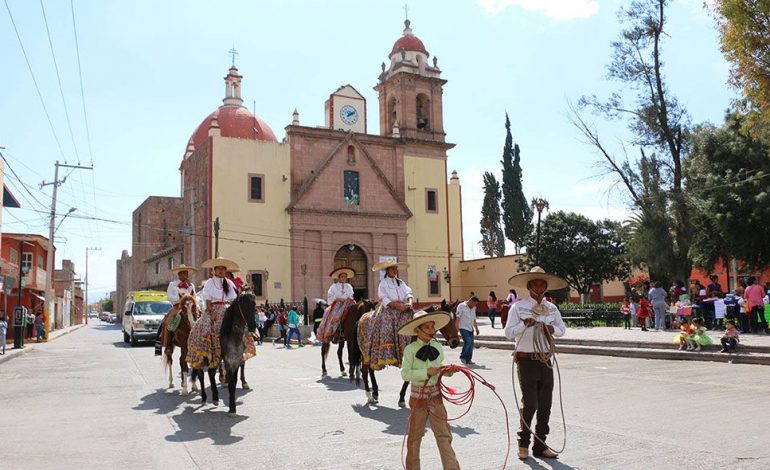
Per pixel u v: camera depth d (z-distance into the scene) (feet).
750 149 97.91
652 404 32.83
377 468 21.86
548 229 162.91
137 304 98.78
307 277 148.56
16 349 87.51
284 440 26.53
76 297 321.11
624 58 106.32
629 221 113.80
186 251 162.91
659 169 105.29
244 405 35.83
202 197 148.46
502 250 211.61
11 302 122.52
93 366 61.82
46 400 38.91
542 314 23.75
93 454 24.53
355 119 163.53
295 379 48.11
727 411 30.40
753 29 63.41
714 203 100.17
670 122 104.32
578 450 23.58
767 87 64.08
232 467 22.40
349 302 49.39
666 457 22.24
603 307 106.11
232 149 145.59
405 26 178.70
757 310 67.00
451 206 182.91
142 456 24.20
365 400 37.19
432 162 171.01
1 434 28.48
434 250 167.73
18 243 133.80
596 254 160.25
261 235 145.89
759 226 97.55
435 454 23.81
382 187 161.27
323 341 49.42
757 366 47.47
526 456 22.74
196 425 30.19
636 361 54.60
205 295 37.19
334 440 26.35
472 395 20.16
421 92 172.76
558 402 34.30
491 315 104.22
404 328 19.90
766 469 20.57
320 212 151.12
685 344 56.29
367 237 158.10
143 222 243.19
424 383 19.61
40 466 22.74
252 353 42.42
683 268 103.60
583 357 59.57
